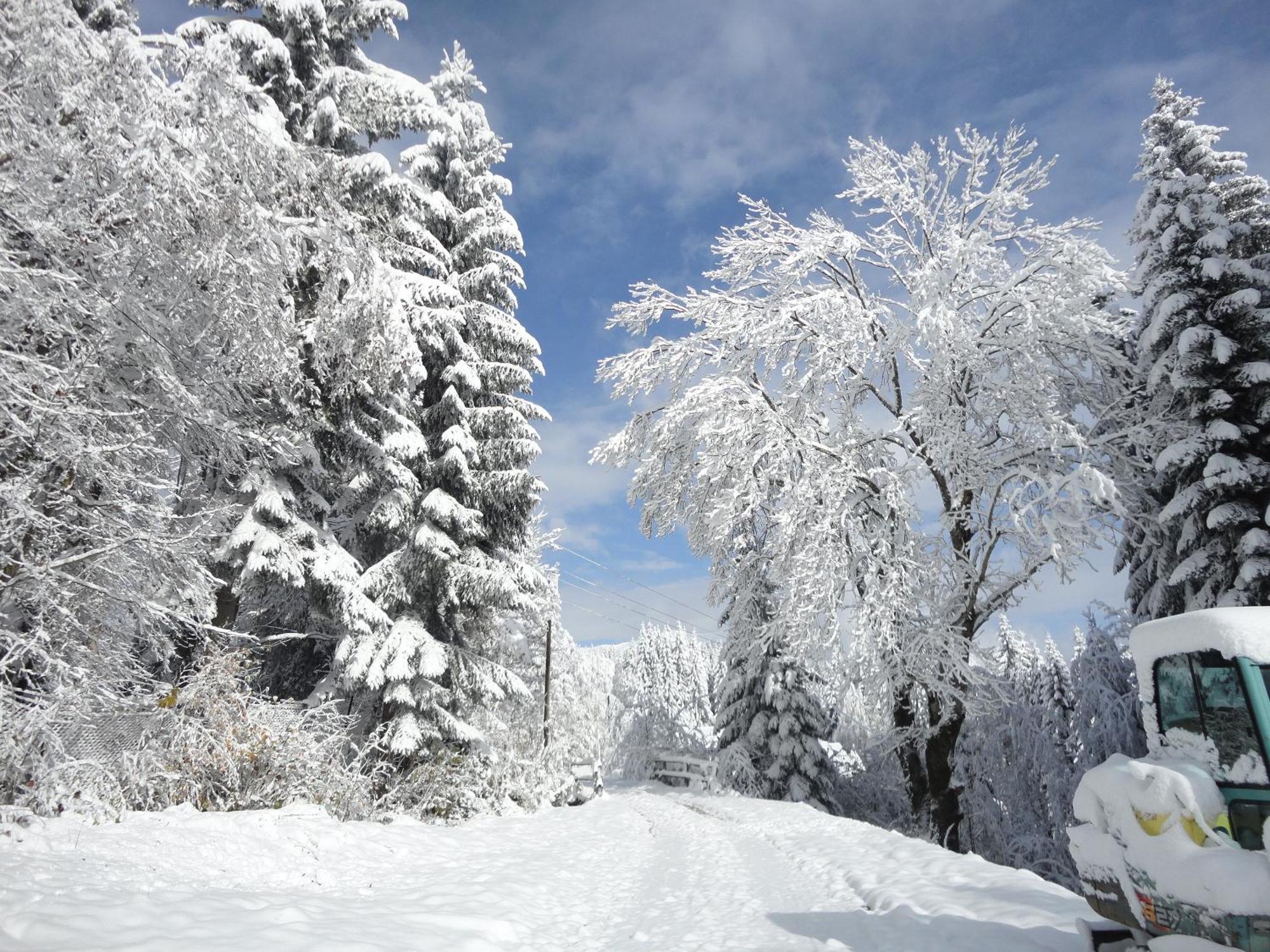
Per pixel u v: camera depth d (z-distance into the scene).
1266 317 13.57
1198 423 14.35
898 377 18.00
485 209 18.75
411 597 15.78
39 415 7.63
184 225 10.08
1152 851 3.84
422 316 15.79
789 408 17.19
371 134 17.16
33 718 6.89
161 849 6.86
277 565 12.75
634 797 23.08
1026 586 15.51
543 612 26.08
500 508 17.52
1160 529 15.54
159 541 8.73
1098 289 15.24
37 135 8.27
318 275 14.50
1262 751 3.80
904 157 18.03
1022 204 16.80
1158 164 16.00
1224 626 4.08
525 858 9.98
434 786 13.92
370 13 16.62
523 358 19.03
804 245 17.89
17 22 7.97
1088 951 4.49
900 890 6.82
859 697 16.33
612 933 6.33
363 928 5.24
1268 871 3.29
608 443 19.97
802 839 11.29
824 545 15.26
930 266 16.05
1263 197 15.66
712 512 16.62
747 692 23.47
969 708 14.65
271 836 8.32
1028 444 15.55
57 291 8.48
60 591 7.71
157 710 8.96
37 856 5.86
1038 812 20.66
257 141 10.98
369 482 15.38
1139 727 18.44
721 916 6.62
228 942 4.36
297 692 16.59
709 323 19.38
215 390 11.41
